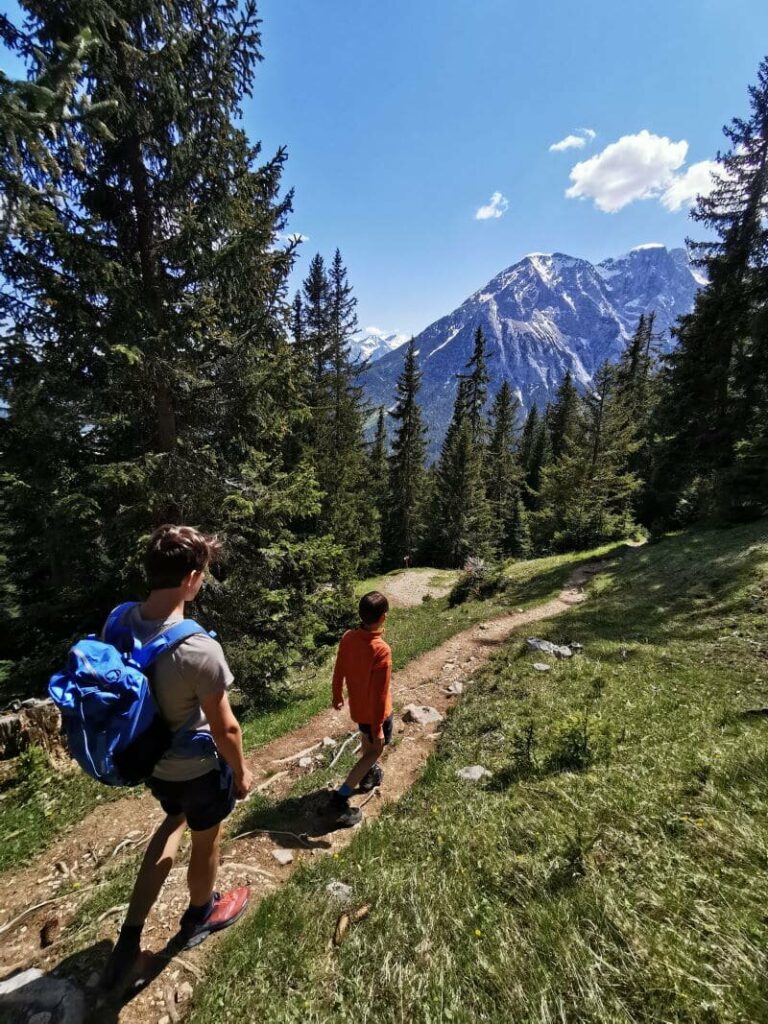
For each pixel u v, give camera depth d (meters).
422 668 10.84
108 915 3.21
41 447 7.58
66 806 5.69
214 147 8.01
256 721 8.45
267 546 10.16
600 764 4.44
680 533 21.41
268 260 9.12
